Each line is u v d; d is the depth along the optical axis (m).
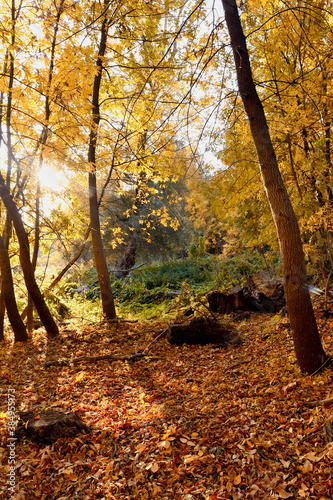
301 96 5.98
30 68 6.10
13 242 9.90
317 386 3.96
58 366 6.07
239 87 4.48
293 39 5.95
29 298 8.35
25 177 7.97
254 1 5.11
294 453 3.04
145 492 2.83
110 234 18.66
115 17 6.98
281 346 5.84
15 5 7.18
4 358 6.48
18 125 7.31
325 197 6.47
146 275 15.34
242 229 8.98
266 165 4.39
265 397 4.11
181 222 19.36
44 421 3.66
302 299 4.33
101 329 8.35
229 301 9.30
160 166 8.21
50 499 2.87
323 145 5.94
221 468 3.01
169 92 6.14
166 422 3.94
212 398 4.41
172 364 6.09
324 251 7.52
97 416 4.14
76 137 5.92
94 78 8.00
